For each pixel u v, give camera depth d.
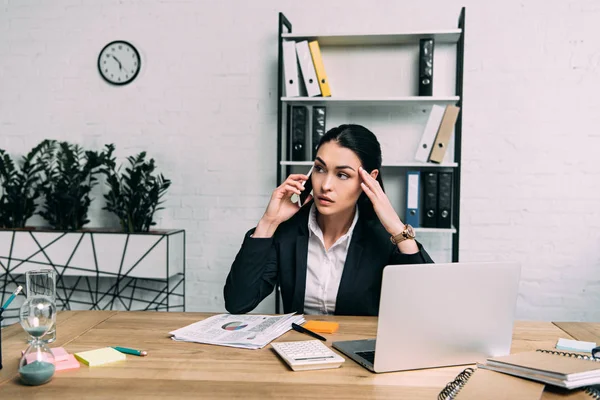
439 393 1.03
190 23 3.11
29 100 3.24
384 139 2.98
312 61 2.71
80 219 3.06
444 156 2.85
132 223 2.96
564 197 2.87
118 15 3.16
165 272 2.87
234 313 1.66
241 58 3.08
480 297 1.18
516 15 2.85
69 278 3.23
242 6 3.06
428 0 2.90
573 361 1.08
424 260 1.65
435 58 2.91
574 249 2.88
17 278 3.18
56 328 1.48
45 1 3.20
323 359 1.17
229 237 3.13
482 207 2.92
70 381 1.08
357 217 1.77
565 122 2.85
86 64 3.20
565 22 2.83
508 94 2.88
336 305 1.72
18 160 3.26
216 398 0.99
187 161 3.15
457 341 1.19
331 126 3.02
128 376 1.11
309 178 1.77
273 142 3.08
